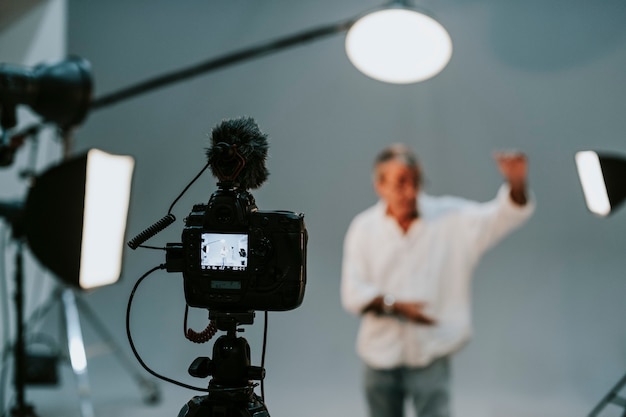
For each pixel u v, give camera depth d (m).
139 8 4.74
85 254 1.91
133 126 4.68
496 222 3.28
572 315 4.03
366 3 4.48
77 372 3.15
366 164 4.38
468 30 4.31
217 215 1.12
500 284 4.13
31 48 4.04
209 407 1.16
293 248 1.13
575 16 4.18
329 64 4.48
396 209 3.28
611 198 2.10
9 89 2.19
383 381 3.22
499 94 4.25
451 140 4.30
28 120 3.93
